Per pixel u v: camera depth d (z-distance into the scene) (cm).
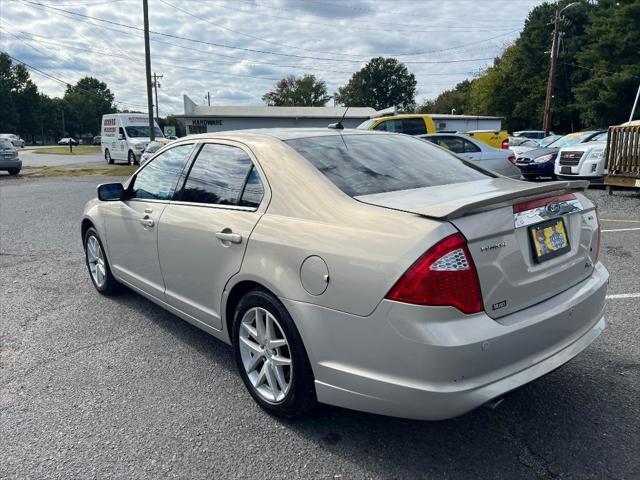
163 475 252
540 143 2059
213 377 350
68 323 448
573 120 5253
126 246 438
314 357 259
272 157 309
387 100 9431
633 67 3597
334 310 246
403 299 221
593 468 248
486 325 225
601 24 4034
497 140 1661
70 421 299
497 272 233
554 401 306
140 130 2831
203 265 334
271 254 278
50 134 11594
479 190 283
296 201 283
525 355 240
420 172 317
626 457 255
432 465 254
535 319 243
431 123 1439
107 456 267
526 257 248
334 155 312
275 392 293
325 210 267
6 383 345
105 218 468
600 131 1498
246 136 341
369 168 306
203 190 353
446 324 219
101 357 382
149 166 427
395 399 231
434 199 259
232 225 308
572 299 267
